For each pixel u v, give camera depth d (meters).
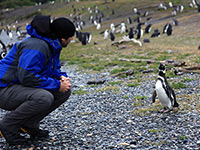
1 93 3.31
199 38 18.25
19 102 3.32
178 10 36.88
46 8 75.38
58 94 3.67
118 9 51.31
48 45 3.27
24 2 94.75
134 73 10.22
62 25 3.27
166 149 3.49
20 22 69.81
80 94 7.74
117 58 14.37
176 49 15.35
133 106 6.00
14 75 3.27
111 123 4.83
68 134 4.22
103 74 10.92
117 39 24.25
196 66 9.84
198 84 7.48
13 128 3.42
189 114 4.93
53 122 4.99
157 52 15.05
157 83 5.12
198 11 32.34
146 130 4.32
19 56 3.19
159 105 5.85
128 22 37.28
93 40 25.77
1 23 70.81
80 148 3.61
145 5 48.34
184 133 4.02
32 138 3.84
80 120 5.12
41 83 3.20
